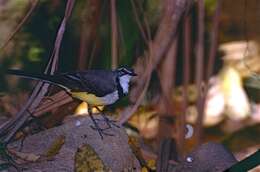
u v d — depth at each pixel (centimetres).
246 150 1370
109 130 967
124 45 1238
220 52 1538
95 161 909
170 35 1129
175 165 1016
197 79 1224
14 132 962
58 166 907
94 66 1280
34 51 1353
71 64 1372
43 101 1022
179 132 1237
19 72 927
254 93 1536
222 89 1555
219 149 999
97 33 1256
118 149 943
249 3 1518
